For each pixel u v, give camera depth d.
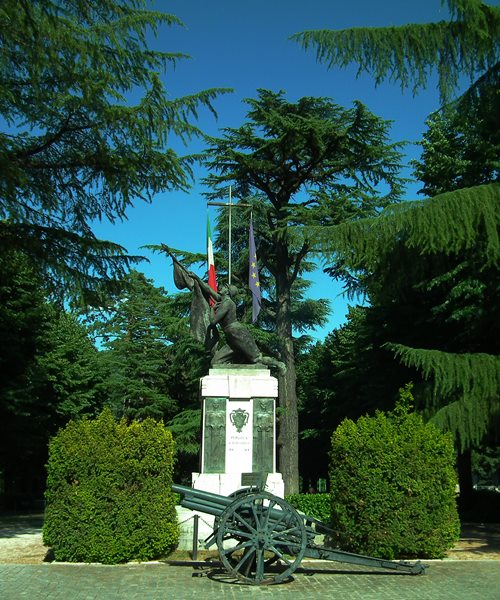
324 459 43.75
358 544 10.62
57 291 15.41
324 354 41.31
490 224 11.33
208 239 21.20
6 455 26.42
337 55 11.41
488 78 12.33
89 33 12.74
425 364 13.08
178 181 15.54
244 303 27.22
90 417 35.19
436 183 22.80
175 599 7.46
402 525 10.49
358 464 10.77
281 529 8.65
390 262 13.43
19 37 11.72
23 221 14.45
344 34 11.27
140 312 44.56
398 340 22.48
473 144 18.70
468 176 19.39
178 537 10.84
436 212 11.58
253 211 26.81
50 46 11.86
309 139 24.80
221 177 26.25
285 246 27.28
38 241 14.71
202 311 15.10
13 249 14.77
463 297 18.84
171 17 13.49
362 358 25.12
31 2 11.20
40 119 13.89
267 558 9.95
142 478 10.15
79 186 15.62
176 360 30.16
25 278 23.86
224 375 14.10
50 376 29.95
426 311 21.30
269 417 13.85
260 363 14.55
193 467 36.53
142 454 10.25
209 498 9.47
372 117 24.42
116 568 9.45
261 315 29.06
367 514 10.53
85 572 9.08
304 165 26.47
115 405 43.94
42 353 26.97
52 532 9.91
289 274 29.84
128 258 15.61
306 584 8.46
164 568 9.47
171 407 41.41
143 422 10.48
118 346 43.88
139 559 10.04
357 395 31.69
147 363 42.38
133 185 15.39
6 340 23.58
